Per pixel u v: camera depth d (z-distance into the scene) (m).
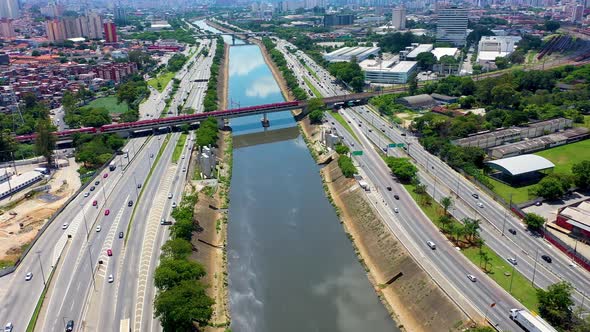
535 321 196.12
